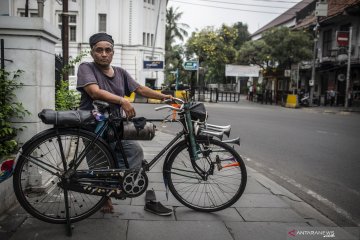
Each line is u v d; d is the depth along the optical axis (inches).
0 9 281.7
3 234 132.7
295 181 229.5
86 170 138.9
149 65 1034.1
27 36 168.4
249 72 1375.5
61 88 281.4
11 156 166.2
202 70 1373.0
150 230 139.4
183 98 159.6
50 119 132.1
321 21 1163.3
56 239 130.3
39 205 151.9
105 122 142.0
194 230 140.8
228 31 1387.8
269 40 1220.5
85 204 151.8
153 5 1429.6
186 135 158.7
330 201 191.5
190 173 160.7
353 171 257.6
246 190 195.8
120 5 1357.0
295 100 1057.5
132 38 1368.1
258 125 522.3
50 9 1133.1
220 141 160.4
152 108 749.3
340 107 1061.8
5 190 149.3
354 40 1076.5
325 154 315.9
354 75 1068.5
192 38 1358.3
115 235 134.5
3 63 165.9
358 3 967.6
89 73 145.0
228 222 149.9
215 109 830.5
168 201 171.9
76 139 139.8
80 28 1350.9
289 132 453.1
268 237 137.3
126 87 159.3
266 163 280.4
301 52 1156.5
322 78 1262.3
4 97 166.4
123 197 143.3
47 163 143.1
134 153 148.6
